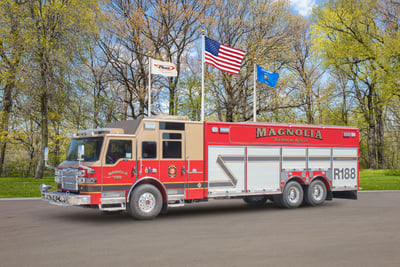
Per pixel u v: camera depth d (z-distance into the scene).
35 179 27.94
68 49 26.27
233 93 36.16
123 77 34.09
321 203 15.32
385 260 6.84
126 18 31.89
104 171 10.99
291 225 10.63
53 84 25.38
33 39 25.27
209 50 19.45
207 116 37.50
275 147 14.23
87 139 11.69
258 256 7.09
